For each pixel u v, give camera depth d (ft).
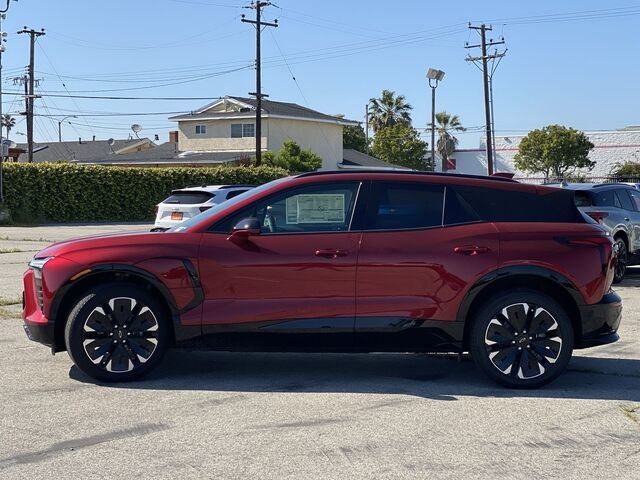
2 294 36.94
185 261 20.67
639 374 22.95
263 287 20.79
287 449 16.08
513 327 20.98
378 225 21.18
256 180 134.82
